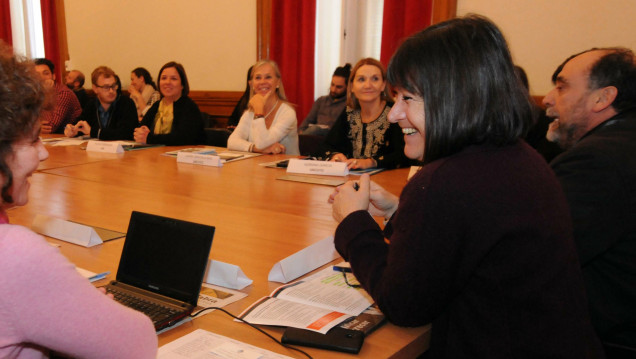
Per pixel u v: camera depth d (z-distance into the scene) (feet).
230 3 16.65
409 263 2.52
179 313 2.91
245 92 15.62
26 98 1.94
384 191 5.01
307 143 10.94
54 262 1.83
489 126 2.57
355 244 3.03
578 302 2.67
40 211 5.43
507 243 2.47
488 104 2.56
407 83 2.74
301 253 3.74
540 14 12.02
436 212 2.47
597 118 4.70
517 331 2.56
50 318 1.78
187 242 3.14
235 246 4.34
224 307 3.17
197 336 2.76
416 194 2.56
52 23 20.39
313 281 3.52
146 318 2.19
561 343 2.53
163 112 12.02
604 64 4.56
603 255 3.94
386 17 13.65
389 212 4.96
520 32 12.34
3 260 1.73
